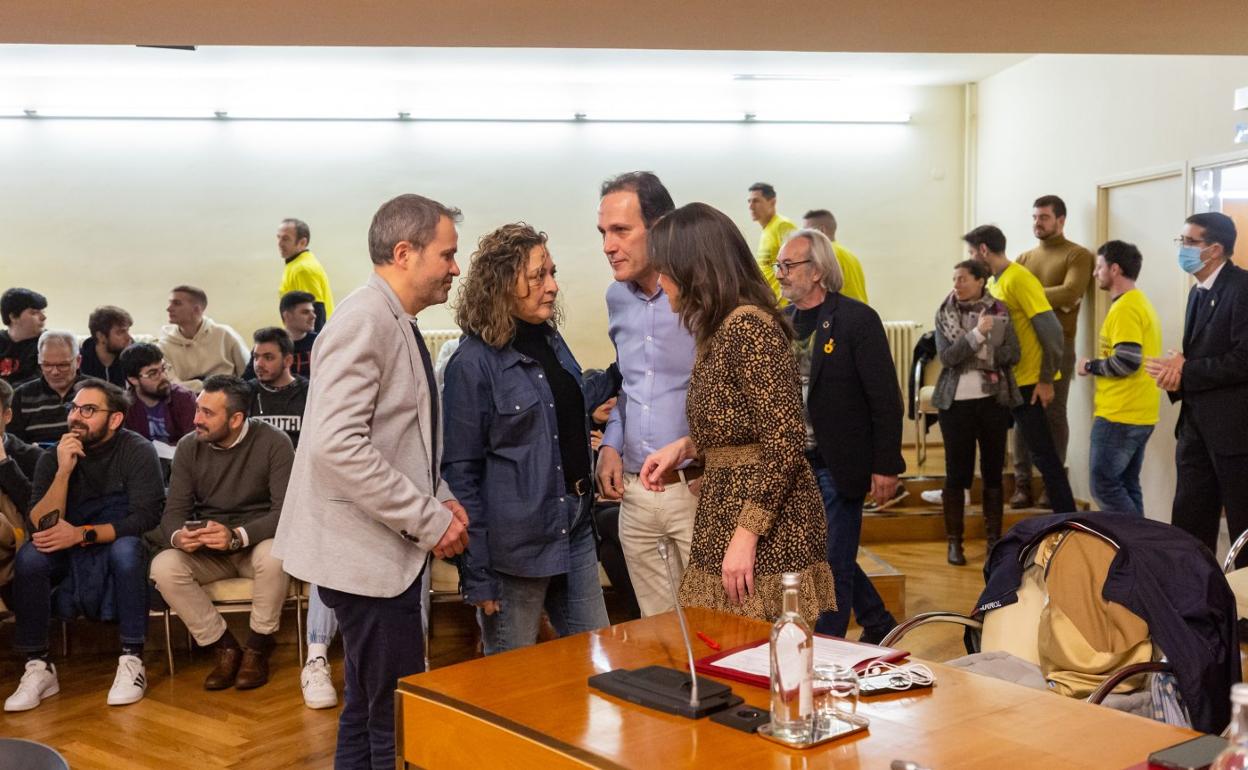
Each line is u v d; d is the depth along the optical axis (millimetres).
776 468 2514
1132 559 2945
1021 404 6531
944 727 1891
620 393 3213
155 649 5113
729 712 1950
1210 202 6465
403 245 2709
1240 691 1442
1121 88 7227
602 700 2045
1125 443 6254
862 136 9281
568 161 9102
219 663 4594
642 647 2361
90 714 4285
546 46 4723
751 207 7910
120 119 8742
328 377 2561
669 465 2908
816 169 9258
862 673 2152
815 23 4320
